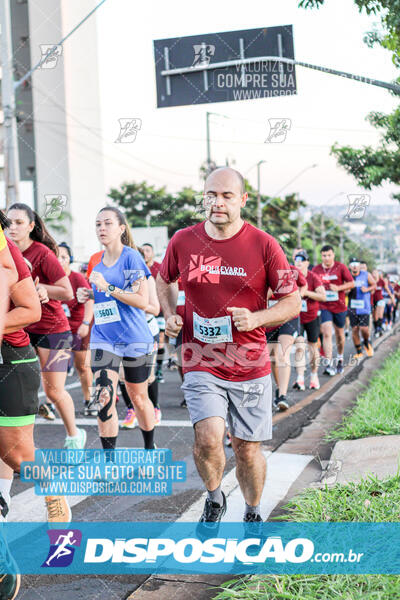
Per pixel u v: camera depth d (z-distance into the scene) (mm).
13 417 2834
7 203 12141
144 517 3609
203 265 3148
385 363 9711
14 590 2365
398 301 28625
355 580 2537
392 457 4312
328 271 9719
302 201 38250
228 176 3064
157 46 6941
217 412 3084
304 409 6797
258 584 2574
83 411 6965
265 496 3852
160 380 9195
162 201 27375
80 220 48500
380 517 3121
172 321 3238
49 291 4711
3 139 12234
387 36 4754
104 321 4418
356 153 5551
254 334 3172
